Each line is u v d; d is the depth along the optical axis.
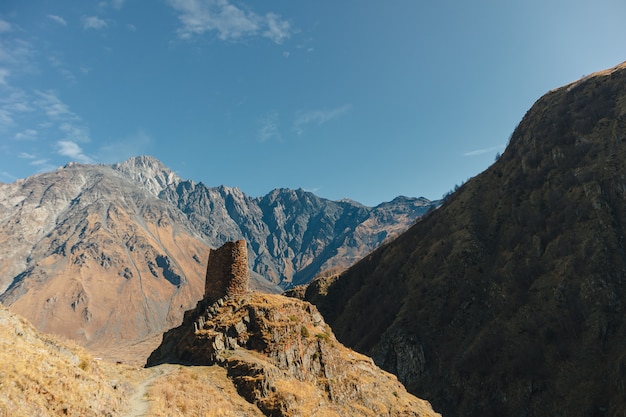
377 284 127.56
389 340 97.69
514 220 107.75
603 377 65.12
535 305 83.44
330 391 38.72
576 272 81.94
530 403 69.62
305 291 150.12
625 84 110.56
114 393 24.44
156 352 43.16
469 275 101.50
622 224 84.81
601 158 98.44
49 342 24.20
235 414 29.69
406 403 46.28
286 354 38.34
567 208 95.31
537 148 119.50
